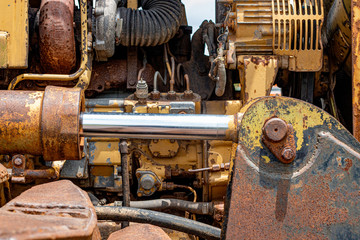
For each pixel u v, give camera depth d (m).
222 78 2.54
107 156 2.67
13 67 2.38
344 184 1.30
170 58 3.19
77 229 0.97
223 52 2.68
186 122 1.39
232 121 1.39
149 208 2.52
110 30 2.62
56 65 2.55
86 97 3.02
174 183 2.94
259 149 1.31
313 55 2.55
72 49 2.54
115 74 2.98
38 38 2.62
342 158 1.30
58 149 1.43
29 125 1.41
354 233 1.29
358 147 1.31
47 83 2.64
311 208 1.30
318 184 1.30
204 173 2.63
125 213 1.58
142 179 2.54
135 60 3.00
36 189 1.38
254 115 1.31
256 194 1.30
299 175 1.30
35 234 0.83
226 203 1.34
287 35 2.55
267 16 2.53
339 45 2.64
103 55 2.74
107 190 2.74
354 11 1.99
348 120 3.03
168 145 2.64
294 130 1.31
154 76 2.79
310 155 1.31
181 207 2.54
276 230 1.29
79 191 1.34
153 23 2.82
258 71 2.52
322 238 1.30
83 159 2.66
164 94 2.79
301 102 1.31
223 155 2.65
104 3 2.63
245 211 1.29
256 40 2.54
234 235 1.29
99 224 2.31
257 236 1.29
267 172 1.30
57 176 2.37
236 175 1.30
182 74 3.20
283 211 1.29
